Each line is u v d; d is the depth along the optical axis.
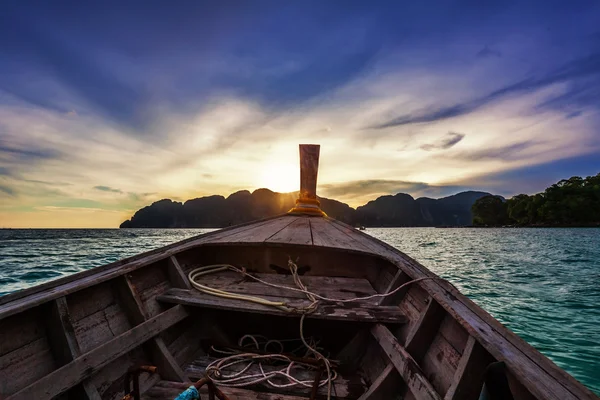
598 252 24.48
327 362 2.29
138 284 2.54
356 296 2.81
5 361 1.51
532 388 1.08
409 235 65.69
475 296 9.71
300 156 6.18
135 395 1.76
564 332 6.58
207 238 3.72
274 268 3.47
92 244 34.19
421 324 2.06
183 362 2.47
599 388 4.54
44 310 1.79
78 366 1.63
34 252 24.27
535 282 12.09
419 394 1.56
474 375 1.47
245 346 2.77
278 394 2.13
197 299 2.57
